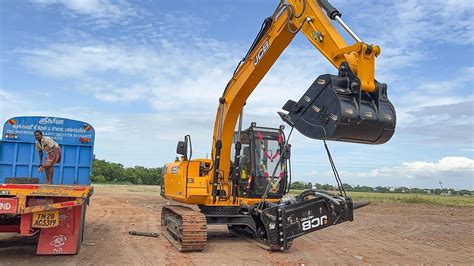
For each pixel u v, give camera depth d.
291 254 9.34
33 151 10.65
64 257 8.15
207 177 10.83
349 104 6.51
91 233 11.52
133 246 9.79
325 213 8.72
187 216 9.56
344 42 7.18
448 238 13.00
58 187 7.57
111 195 30.55
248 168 10.95
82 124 11.02
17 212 7.29
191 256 8.87
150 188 47.31
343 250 10.20
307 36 7.81
